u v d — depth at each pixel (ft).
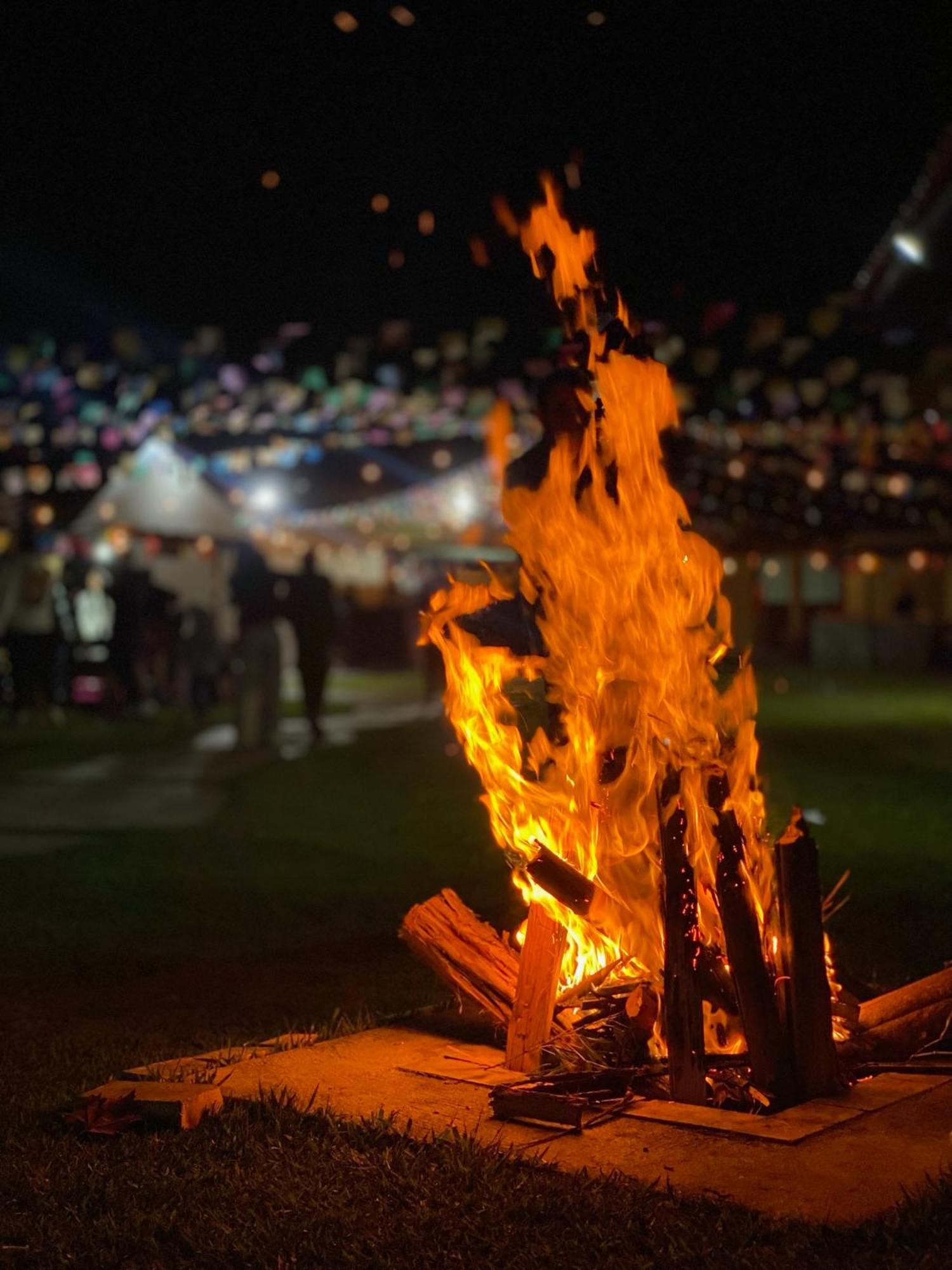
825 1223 11.51
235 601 57.52
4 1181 13.12
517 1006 15.97
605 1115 14.10
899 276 44.83
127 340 53.21
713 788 15.29
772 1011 14.65
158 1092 14.69
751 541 89.51
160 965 22.97
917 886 27.96
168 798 43.60
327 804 41.34
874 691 87.10
